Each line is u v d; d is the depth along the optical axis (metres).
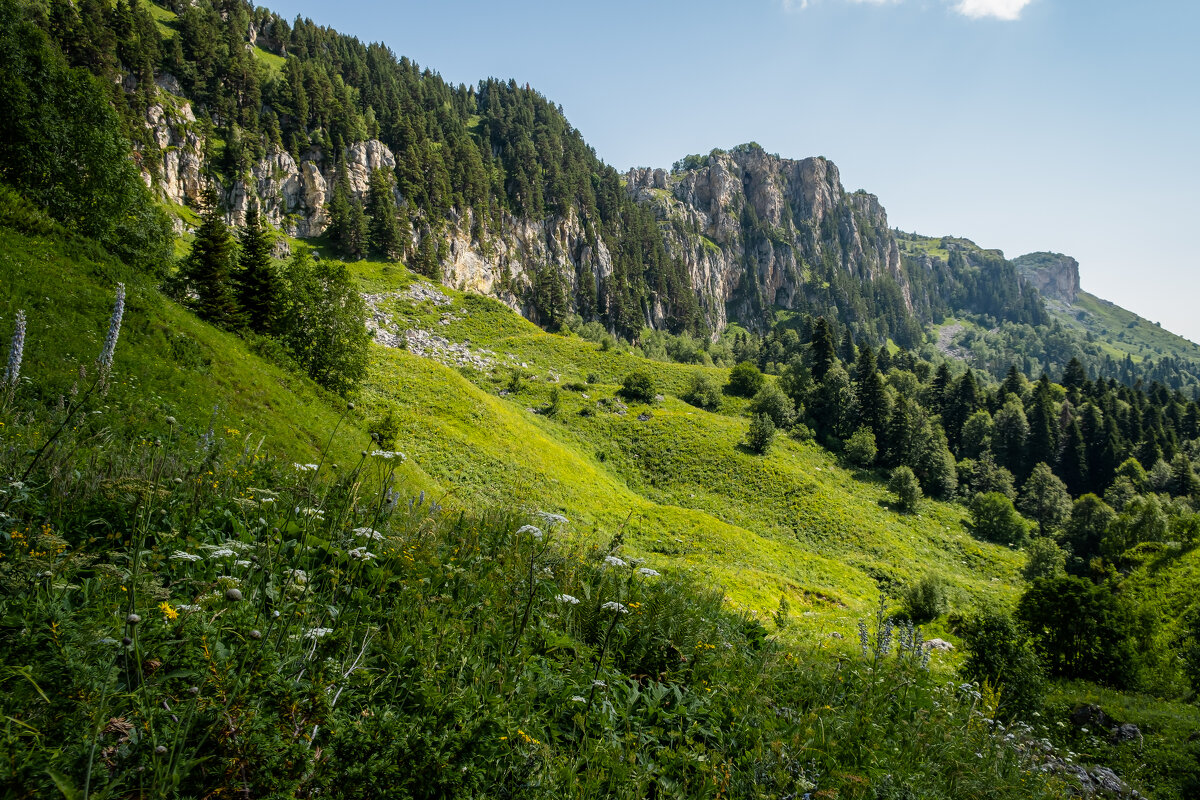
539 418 88.50
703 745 4.88
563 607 6.25
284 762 2.89
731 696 5.82
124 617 3.38
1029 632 21.86
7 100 36.69
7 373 6.20
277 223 147.88
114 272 28.25
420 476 36.09
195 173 136.38
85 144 40.81
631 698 5.07
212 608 3.90
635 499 65.88
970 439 116.50
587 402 97.81
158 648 3.26
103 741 2.69
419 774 3.20
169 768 2.61
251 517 6.12
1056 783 7.36
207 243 40.47
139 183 47.81
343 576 5.25
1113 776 10.45
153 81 138.25
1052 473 111.06
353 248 146.62
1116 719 14.66
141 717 2.86
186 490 5.99
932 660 17.91
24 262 23.94
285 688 3.17
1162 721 14.41
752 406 108.69
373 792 3.09
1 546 4.00
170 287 41.25
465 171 198.38
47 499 5.08
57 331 21.55
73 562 3.92
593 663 5.47
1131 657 20.78
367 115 188.88
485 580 6.34
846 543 66.19
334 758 3.14
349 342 45.19
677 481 77.44
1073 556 77.19
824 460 93.69
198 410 23.58
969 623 17.02
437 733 3.52
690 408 104.44
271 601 4.38
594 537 8.95
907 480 82.31
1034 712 13.09
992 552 72.44
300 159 160.25
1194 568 37.62
